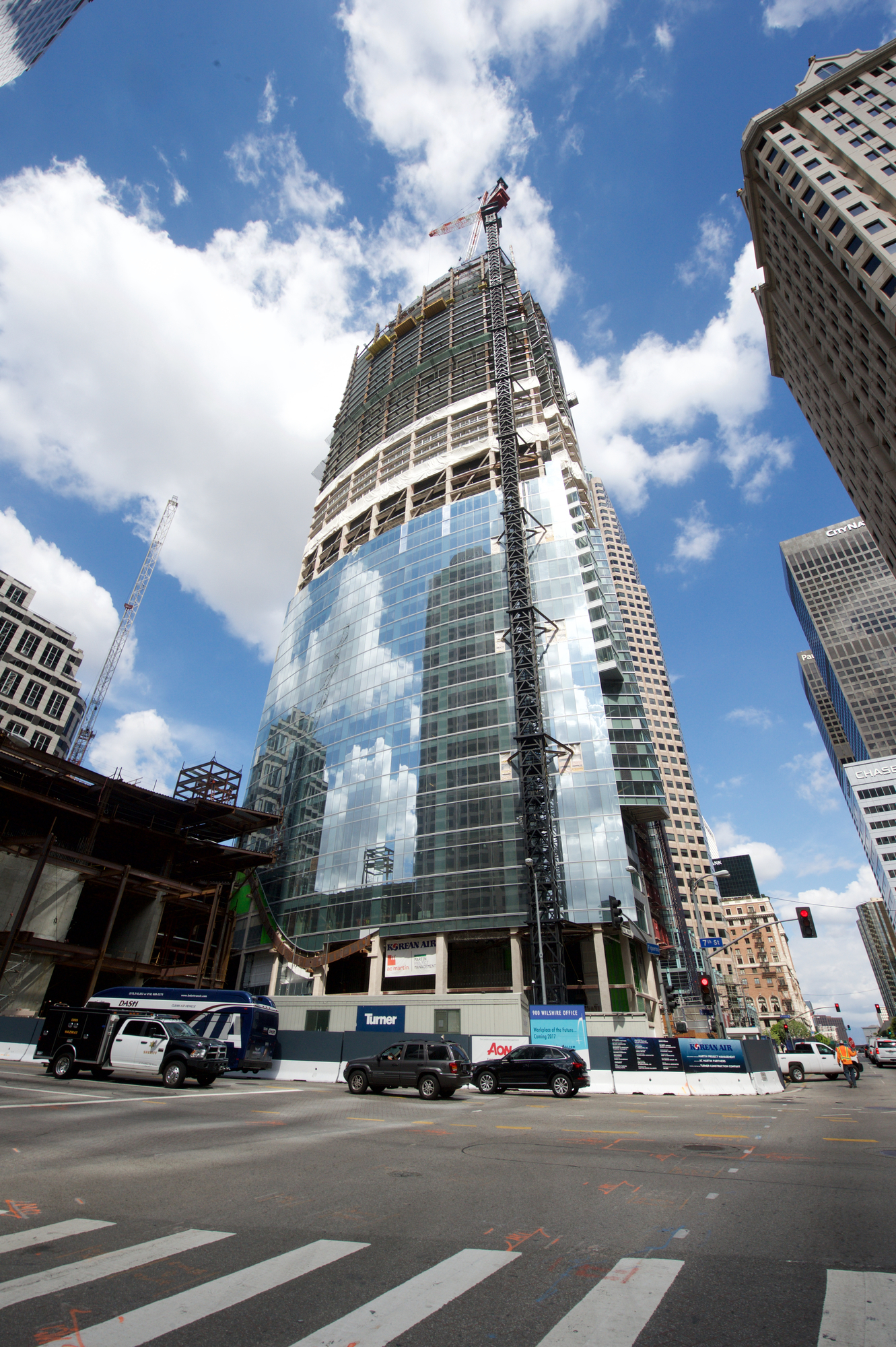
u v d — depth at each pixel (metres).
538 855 51.72
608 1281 5.07
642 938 52.56
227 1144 11.02
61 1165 8.84
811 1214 6.97
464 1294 4.82
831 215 62.41
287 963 64.31
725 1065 25.67
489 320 107.12
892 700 186.50
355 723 73.00
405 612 76.19
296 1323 4.29
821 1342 3.95
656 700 158.50
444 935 54.88
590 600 64.56
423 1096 20.73
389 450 104.44
